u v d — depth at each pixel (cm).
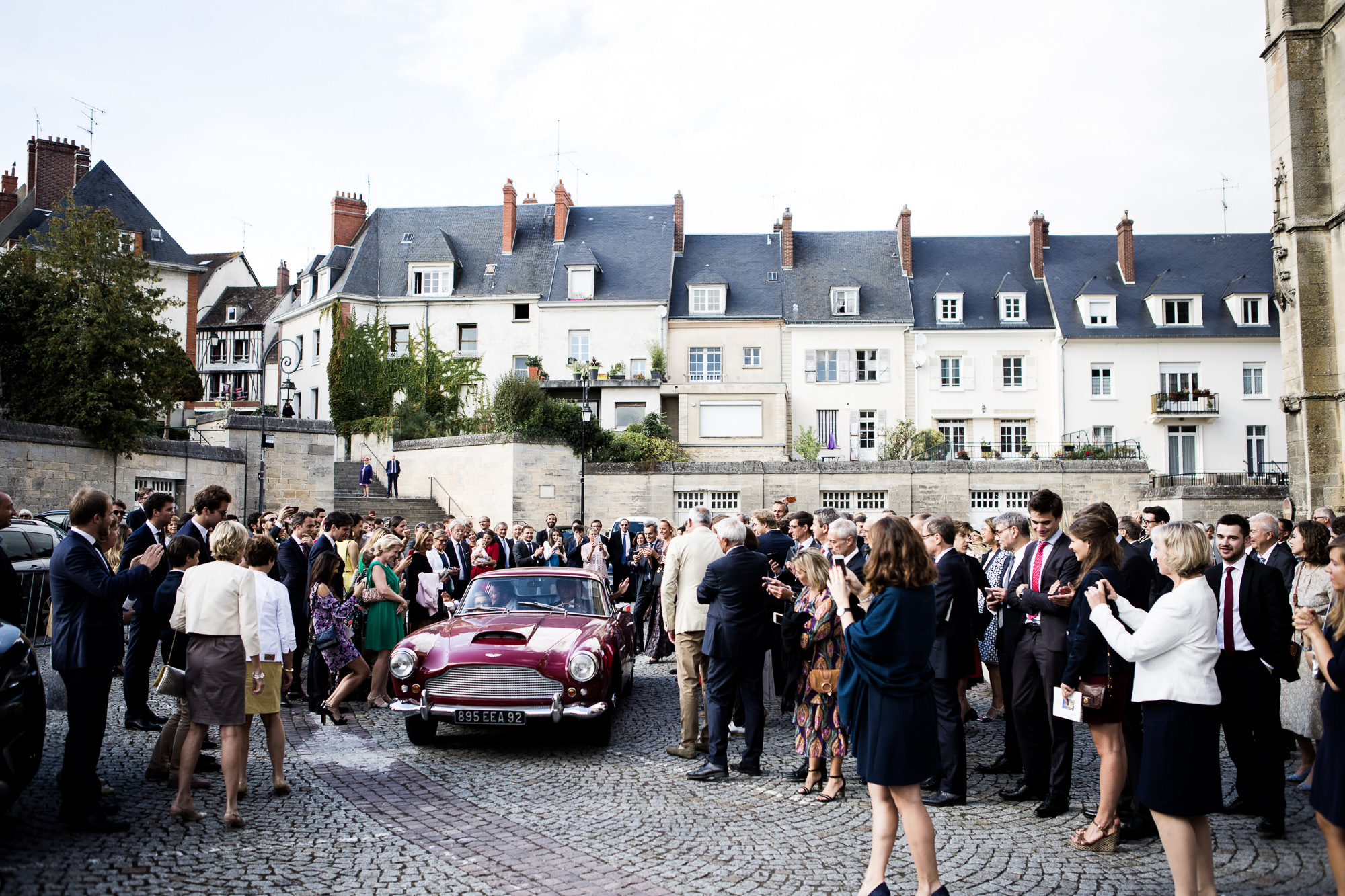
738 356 4175
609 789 678
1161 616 450
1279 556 760
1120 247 4212
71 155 3981
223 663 575
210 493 782
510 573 984
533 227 4484
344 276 4238
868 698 456
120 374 2064
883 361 4144
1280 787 568
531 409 3064
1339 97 2064
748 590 723
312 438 2669
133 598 800
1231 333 3981
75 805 545
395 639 978
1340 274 2069
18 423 1783
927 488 3006
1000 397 4088
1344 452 2078
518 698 762
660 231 4484
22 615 1170
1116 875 507
